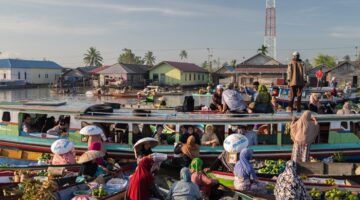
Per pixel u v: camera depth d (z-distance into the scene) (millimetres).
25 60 86500
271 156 14297
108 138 14758
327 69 67562
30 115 16328
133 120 14375
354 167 11992
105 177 11289
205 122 14148
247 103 18078
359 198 9984
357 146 14820
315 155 14594
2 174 11242
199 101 39406
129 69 76750
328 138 14719
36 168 11328
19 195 9500
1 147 15742
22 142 15258
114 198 9633
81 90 71375
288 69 16000
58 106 15664
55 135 15102
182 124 14242
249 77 68562
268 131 14969
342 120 14703
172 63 78250
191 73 81000
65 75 83000
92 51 127812
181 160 12938
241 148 11797
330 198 9711
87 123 14727
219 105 17000
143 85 76625
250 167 10102
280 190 8359
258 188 10109
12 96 62406
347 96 36844
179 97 55875
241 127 14438
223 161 12188
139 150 12352
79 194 10016
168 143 14695
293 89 16125
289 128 14266
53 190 9352
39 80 87062
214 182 10117
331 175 11789
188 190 8656
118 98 55875
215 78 81625
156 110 17250
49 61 91938
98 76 79562
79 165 11578
